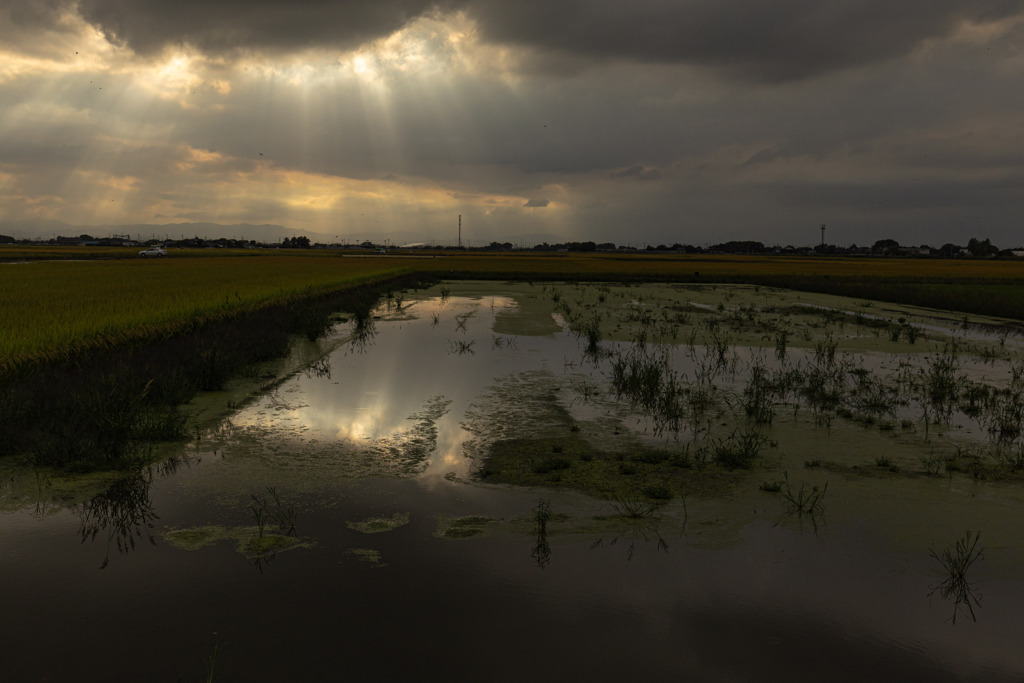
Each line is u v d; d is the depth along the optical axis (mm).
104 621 3502
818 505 5391
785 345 15672
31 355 9000
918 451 7055
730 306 28047
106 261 58438
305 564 4191
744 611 3754
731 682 3078
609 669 3162
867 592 4008
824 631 3578
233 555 4312
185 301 16906
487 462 6422
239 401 9062
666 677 3109
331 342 15469
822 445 7254
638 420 8258
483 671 3113
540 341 15938
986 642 3502
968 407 9305
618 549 4527
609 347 15023
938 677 3168
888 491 5762
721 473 6188
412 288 37312
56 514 4973
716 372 11984
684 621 3637
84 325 11336
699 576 4160
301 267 45844
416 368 11984
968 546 4668
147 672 3062
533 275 48125
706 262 89750
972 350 15578
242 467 6152
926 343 16750
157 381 9016
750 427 8023
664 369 12203
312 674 3061
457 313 23234
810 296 35844
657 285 44719
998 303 27016
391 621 3551
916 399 9906
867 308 28500
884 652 3393
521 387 10281
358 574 4078
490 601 3793
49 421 7062
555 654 3279
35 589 3828
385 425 7840
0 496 5328
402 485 5734
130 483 5676
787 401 9570
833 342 16562
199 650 3246
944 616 3754
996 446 7273
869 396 10016
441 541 4590
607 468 6285
